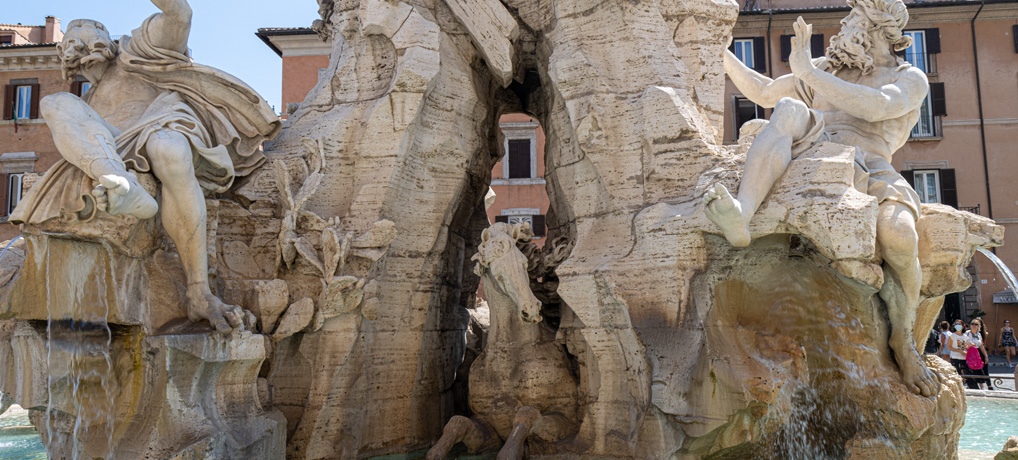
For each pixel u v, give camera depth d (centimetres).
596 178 746
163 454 543
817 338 676
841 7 2761
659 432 625
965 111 2884
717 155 688
